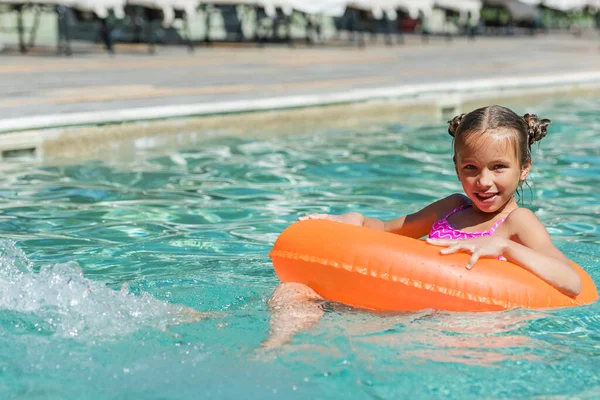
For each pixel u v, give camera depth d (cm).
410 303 296
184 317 293
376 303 301
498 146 313
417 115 916
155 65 1208
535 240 317
